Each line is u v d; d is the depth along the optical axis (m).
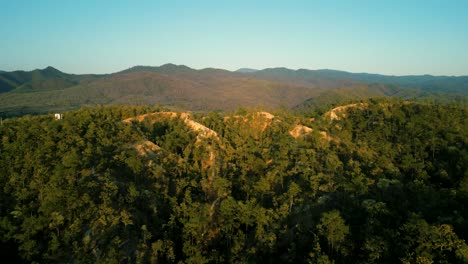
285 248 83.94
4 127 128.50
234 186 116.62
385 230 73.81
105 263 71.31
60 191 84.94
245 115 188.75
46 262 75.00
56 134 116.19
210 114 197.25
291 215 92.88
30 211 84.50
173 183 110.31
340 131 161.00
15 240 76.44
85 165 97.44
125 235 82.31
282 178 112.19
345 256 75.00
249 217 90.81
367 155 131.88
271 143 151.62
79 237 79.31
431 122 156.12
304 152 130.12
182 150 136.38
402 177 115.12
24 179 94.69
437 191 97.12
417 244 68.31
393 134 153.75
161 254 81.69
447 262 61.66
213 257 82.19
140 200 94.25
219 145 143.88
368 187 101.06
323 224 78.75
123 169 103.88
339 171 114.06
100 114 163.25
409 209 86.62
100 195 87.50
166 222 92.31
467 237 70.94
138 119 162.38
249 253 81.81
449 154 128.25
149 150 121.44
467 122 157.00
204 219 89.31
